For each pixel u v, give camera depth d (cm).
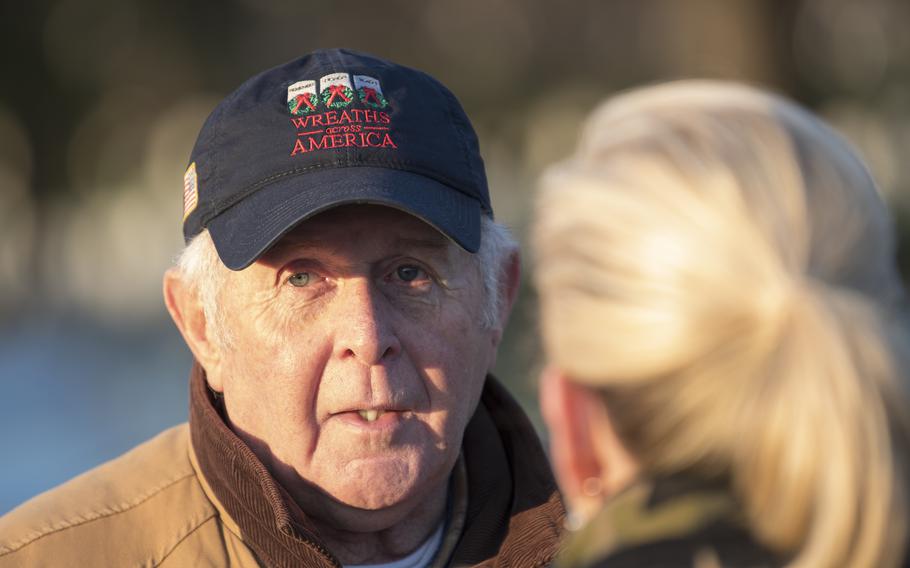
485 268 435
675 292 293
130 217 5431
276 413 411
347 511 416
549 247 322
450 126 427
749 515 292
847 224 296
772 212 293
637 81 4175
